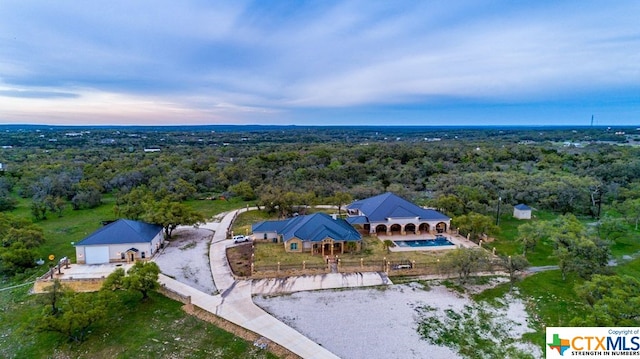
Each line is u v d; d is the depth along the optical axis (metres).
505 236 52.75
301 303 33.91
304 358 26.34
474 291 36.50
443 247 47.22
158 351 27.16
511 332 29.92
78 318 27.55
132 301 33.88
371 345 28.11
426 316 32.12
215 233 54.12
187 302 33.50
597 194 69.00
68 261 41.62
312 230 46.28
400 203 54.72
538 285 37.59
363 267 40.47
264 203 65.25
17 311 33.22
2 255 40.25
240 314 31.81
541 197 67.75
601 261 38.44
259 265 40.47
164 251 46.41
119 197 73.00
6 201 69.25
